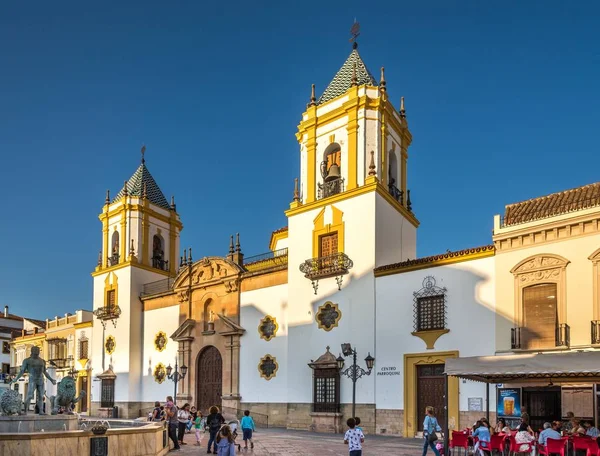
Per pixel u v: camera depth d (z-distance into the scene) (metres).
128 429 16.41
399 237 30.83
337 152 31.41
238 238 38.28
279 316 33.06
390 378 26.42
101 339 45.44
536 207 24.05
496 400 22.39
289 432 27.98
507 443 17.53
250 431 20.52
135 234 45.19
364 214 28.92
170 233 48.12
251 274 35.00
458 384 23.94
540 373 16.33
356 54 33.28
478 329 23.86
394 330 26.67
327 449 20.53
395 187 31.55
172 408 21.33
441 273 25.52
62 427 18.16
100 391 44.22
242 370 34.56
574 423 18.48
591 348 20.47
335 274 29.38
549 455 16.38
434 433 17.22
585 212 21.23
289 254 31.95
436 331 25.08
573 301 21.25
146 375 41.97
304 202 31.84
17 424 17.23
